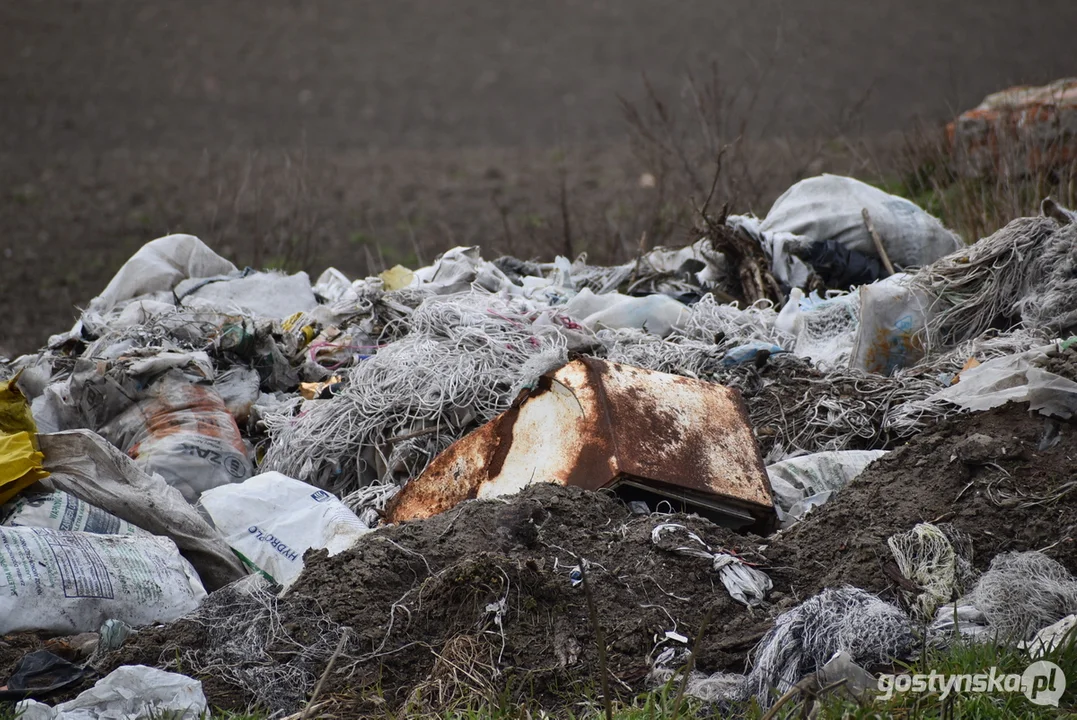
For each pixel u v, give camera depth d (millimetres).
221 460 18828
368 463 19234
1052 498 14258
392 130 81750
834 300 22750
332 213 56719
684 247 28703
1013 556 13688
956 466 15070
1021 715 11273
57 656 13164
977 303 20688
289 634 13453
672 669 12852
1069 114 32062
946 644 12672
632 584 14000
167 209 56062
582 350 20922
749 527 16438
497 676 12695
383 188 62938
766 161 46500
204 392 19562
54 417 19688
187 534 16141
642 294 26594
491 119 84062
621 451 15797
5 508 15555
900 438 18547
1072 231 20547
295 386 22109
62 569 14062
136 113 82938
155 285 25703
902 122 66562
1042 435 15172
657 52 96875
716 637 13391
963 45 87875
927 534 13938
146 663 13273
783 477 17438
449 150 75500
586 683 12734
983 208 29531
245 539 16422
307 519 16609
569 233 37750
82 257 48656
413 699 12297
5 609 13516
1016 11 97438
